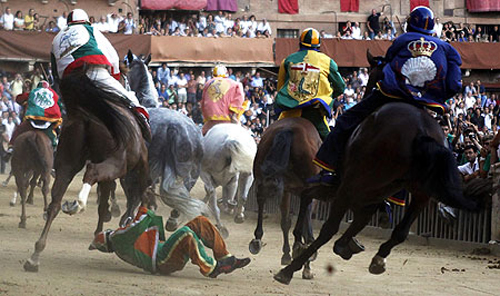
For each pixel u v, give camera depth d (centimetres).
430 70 897
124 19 4406
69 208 984
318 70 1191
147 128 1166
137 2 4656
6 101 3456
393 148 823
